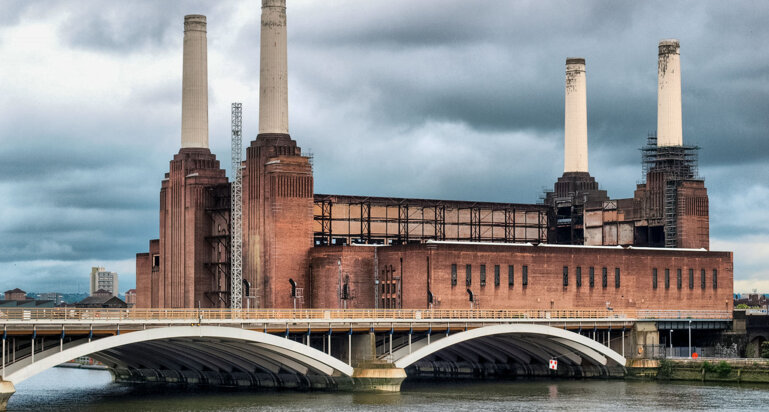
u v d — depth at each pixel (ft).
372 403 485.15
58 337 453.17
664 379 608.19
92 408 468.34
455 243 623.77
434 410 463.83
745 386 572.51
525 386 572.51
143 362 596.29
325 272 645.51
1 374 432.25
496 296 636.48
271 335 495.82
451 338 552.00
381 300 645.51
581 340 597.93
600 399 511.81
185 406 472.03
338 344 554.46
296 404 478.18
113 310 474.90
